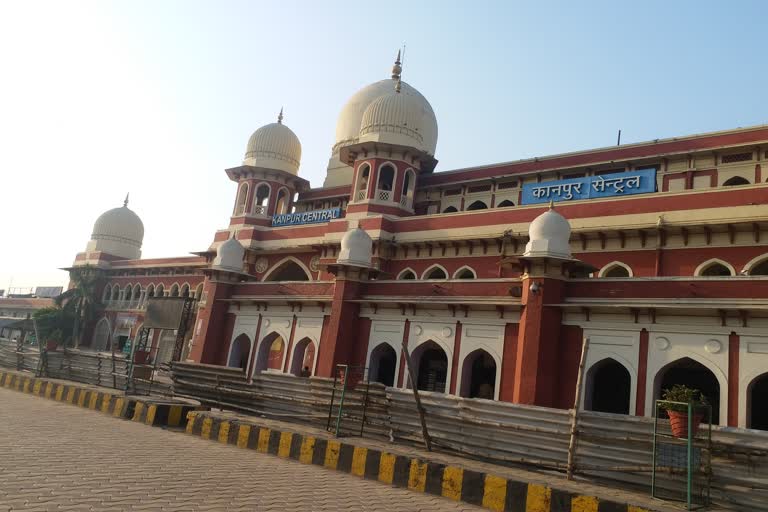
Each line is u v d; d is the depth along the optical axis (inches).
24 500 183.0
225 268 716.7
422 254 703.7
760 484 225.1
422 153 797.9
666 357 406.9
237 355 698.2
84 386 511.8
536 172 723.4
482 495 238.8
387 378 640.4
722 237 511.2
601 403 509.4
